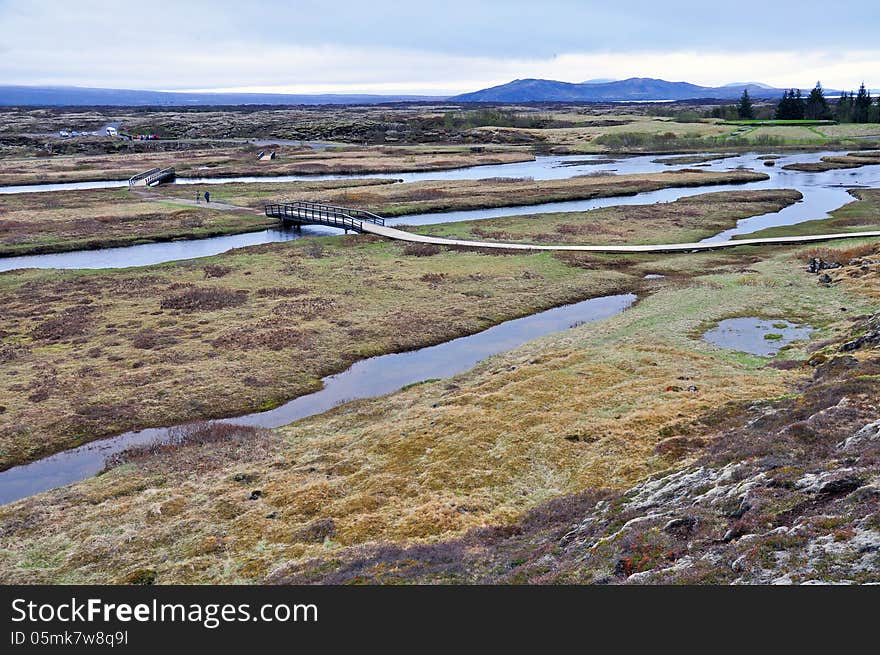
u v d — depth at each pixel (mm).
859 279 48719
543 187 105500
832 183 107750
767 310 44656
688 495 18719
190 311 49438
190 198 98875
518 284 55406
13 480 27938
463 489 24156
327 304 50750
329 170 131250
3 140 178125
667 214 83812
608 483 23312
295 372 38875
